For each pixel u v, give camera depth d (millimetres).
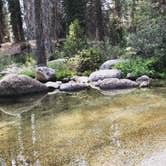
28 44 30531
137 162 5512
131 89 12320
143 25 15828
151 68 14141
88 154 6105
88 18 31547
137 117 8281
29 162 5957
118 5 30953
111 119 8320
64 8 31469
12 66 20016
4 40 38938
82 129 7684
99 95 11633
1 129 8188
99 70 14773
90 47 19891
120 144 6461
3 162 6047
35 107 10516
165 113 8445
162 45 14289
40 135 7461
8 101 11828
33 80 12984
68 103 10688
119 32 27312
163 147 6055
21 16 37156
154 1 18391
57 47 26078
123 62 14883
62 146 6641
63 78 14281
